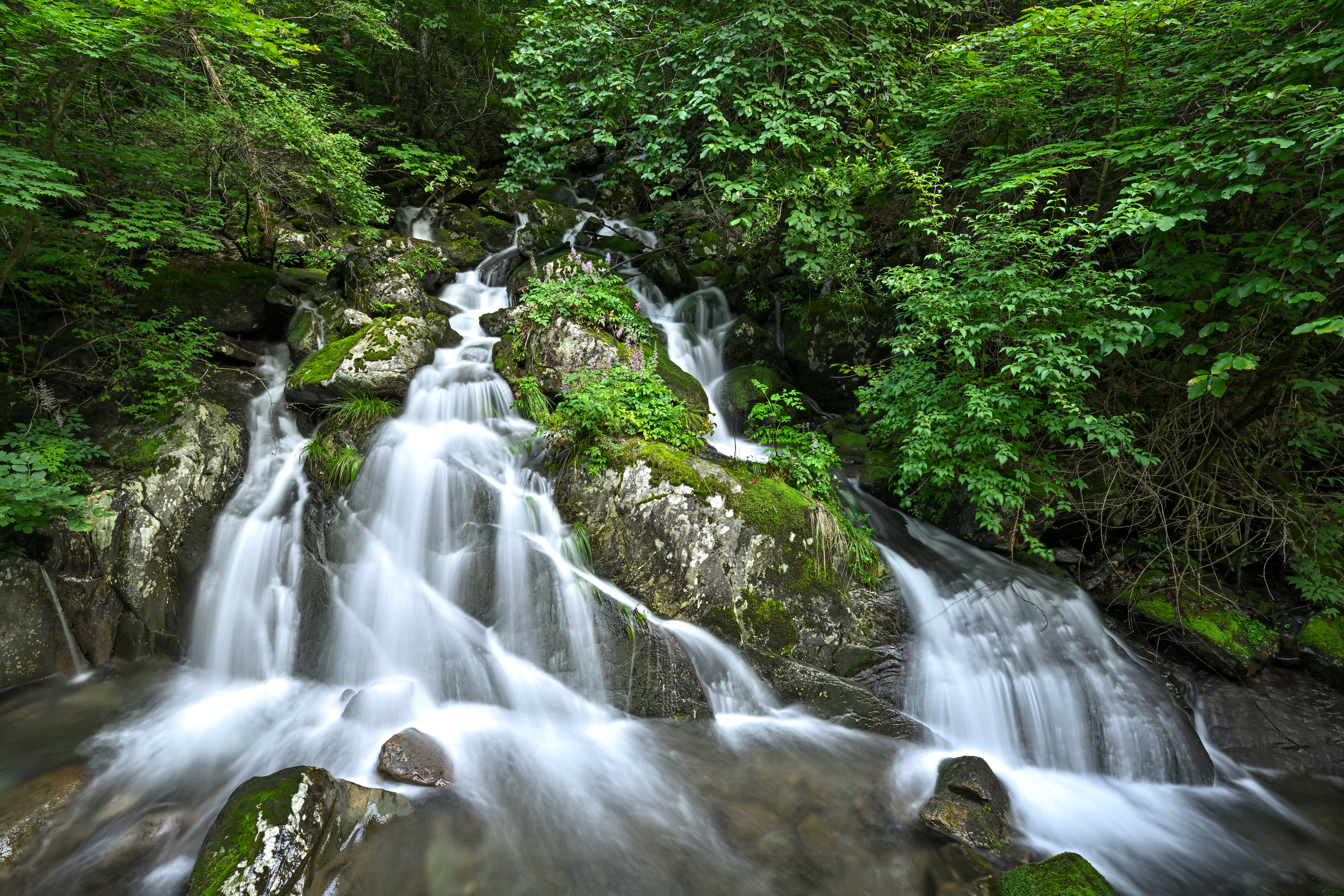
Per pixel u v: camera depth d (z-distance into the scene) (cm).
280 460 654
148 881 338
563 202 1302
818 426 877
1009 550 655
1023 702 516
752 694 520
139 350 679
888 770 455
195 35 612
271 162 739
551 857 369
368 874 343
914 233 776
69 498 529
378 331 703
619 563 566
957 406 649
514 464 641
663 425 634
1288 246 525
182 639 556
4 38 509
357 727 464
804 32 750
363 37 1273
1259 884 385
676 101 750
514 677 517
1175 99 632
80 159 624
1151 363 693
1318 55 485
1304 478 671
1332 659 554
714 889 355
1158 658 582
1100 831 424
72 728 463
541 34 814
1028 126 754
